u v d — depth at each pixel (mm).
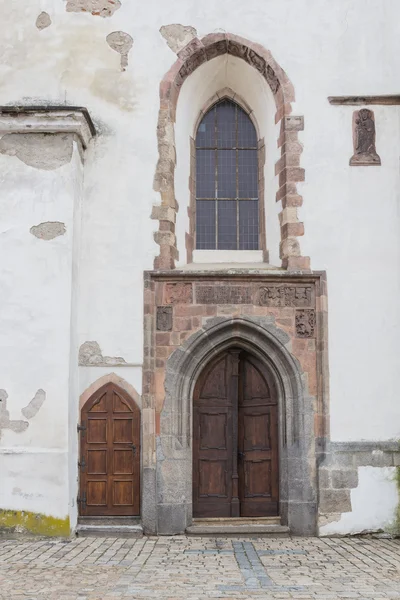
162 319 12758
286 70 13453
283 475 12641
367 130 13328
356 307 12844
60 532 11555
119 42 13438
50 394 11820
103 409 12508
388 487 12398
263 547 11281
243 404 13180
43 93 13266
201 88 14023
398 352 12758
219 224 13930
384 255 13008
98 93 13281
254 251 13750
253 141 14188
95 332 12633
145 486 12250
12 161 12430
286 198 13141
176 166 13438
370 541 11906
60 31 13430
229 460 12961
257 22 13578
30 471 11641
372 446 12477
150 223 12953
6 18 13492
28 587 8461
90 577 9016
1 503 11594
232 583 8781
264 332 12742
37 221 12273
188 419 12688
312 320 12852
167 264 12828
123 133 13180
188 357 12727
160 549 11000
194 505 12836
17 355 11945
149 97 13289
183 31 13508
